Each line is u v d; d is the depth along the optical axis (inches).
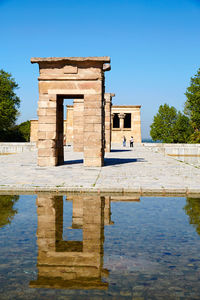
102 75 653.9
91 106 633.0
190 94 1959.9
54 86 644.1
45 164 625.9
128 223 198.4
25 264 128.3
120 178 404.5
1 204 256.5
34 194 307.4
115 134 2100.1
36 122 2118.6
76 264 128.4
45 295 100.7
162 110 2514.8
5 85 1971.0
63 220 205.3
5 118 1936.5
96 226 190.9
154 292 103.3
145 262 131.2
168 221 203.3
